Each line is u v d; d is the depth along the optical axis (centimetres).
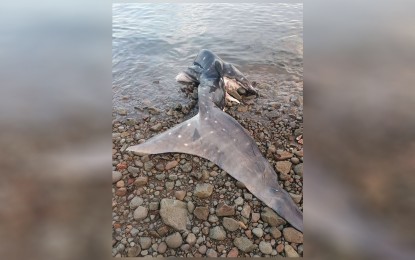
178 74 412
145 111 346
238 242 222
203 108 310
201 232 227
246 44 474
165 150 285
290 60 436
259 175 260
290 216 232
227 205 241
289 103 353
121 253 215
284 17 549
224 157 276
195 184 261
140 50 464
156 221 235
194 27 526
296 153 288
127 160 282
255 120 329
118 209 242
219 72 374
